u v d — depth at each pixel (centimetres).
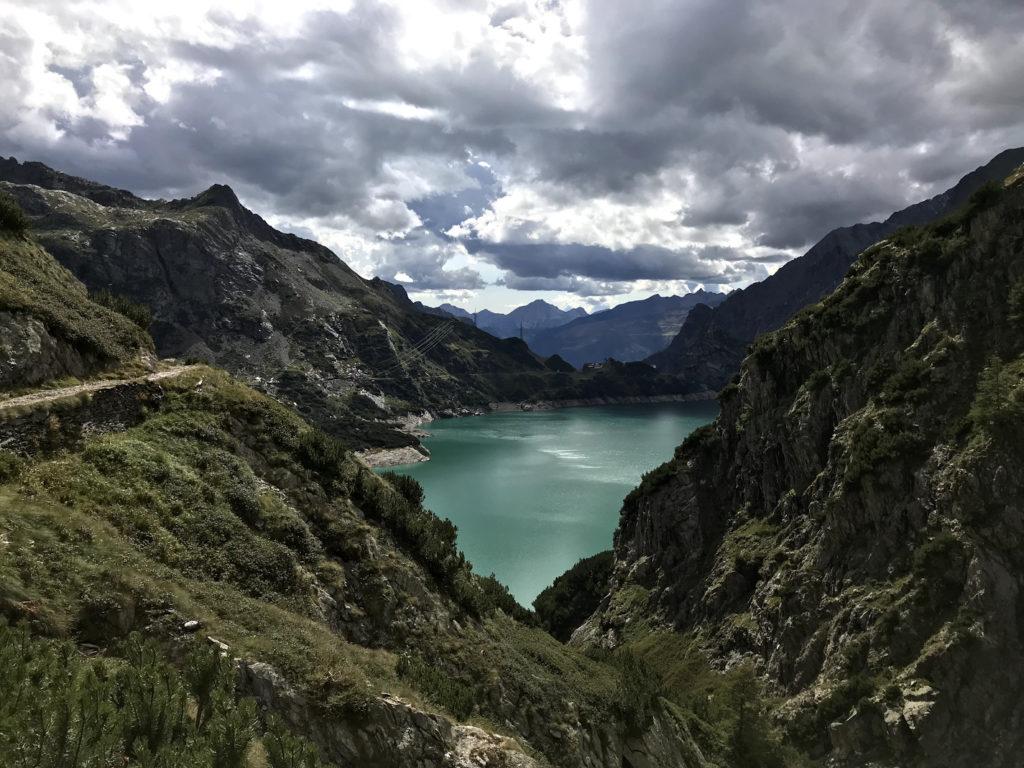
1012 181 8444
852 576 7856
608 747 4797
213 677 2253
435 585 5162
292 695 2880
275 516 4409
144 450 4184
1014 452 6744
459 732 3372
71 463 3747
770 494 10375
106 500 3581
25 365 4312
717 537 11119
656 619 10794
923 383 8225
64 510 3197
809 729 6844
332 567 4353
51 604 2588
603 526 17238
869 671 6862
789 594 8438
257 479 4650
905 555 7419
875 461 8025
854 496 8206
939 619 6638
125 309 6731
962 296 8431
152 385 4862
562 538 16312
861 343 9588
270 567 3925
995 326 8006
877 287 9812
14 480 3403
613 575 12706
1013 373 7231
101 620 2675
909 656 6631
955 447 7369
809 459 9669
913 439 7856
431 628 4612
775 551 9319
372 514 5216
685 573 11069
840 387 9500
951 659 6197
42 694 1784
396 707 3119
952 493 7056
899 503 7719
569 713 4756
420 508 7006
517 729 4253
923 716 6003
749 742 6172
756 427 11088
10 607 2453
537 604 12975
